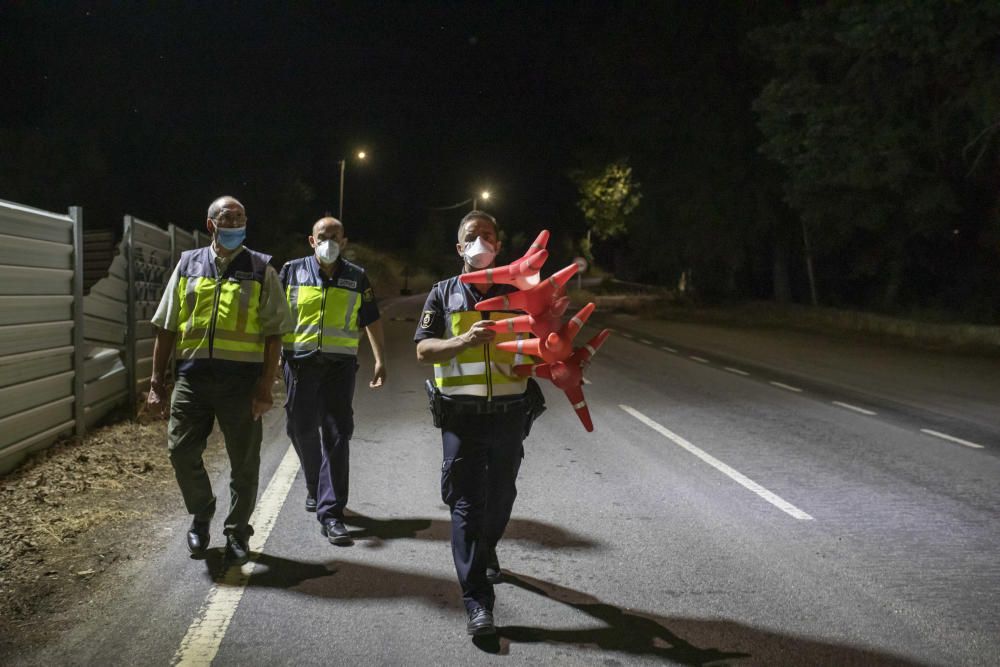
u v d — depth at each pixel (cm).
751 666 378
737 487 691
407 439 868
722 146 3222
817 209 2372
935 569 504
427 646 391
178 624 406
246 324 474
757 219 3234
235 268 477
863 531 577
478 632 390
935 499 664
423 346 408
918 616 435
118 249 917
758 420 1021
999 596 463
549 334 386
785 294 3394
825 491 684
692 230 3419
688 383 1366
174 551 505
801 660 385
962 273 2753
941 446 881
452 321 425
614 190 4162
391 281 5628
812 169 2155
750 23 2958
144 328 1001
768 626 420
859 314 2577
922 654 393
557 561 507
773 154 2264
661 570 495
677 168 3456
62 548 504
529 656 383
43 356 694
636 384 1341
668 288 5131
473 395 416
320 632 401
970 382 1438
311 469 572
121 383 910
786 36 2283
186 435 477
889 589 471
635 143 3656
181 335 476
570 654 386
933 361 1753
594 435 906
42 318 691
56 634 392
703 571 494
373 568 487
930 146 2073
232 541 488
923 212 2191
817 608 443
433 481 694
